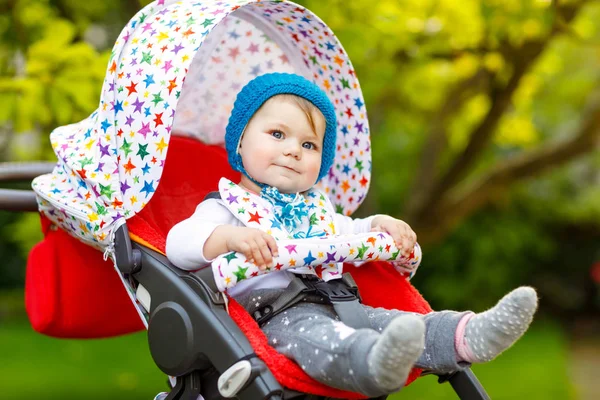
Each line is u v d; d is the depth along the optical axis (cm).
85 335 249
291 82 211
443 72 502
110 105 202
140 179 199
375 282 218
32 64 333
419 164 542
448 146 608
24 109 338
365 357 155
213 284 179
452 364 176
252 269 179
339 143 241
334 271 202
